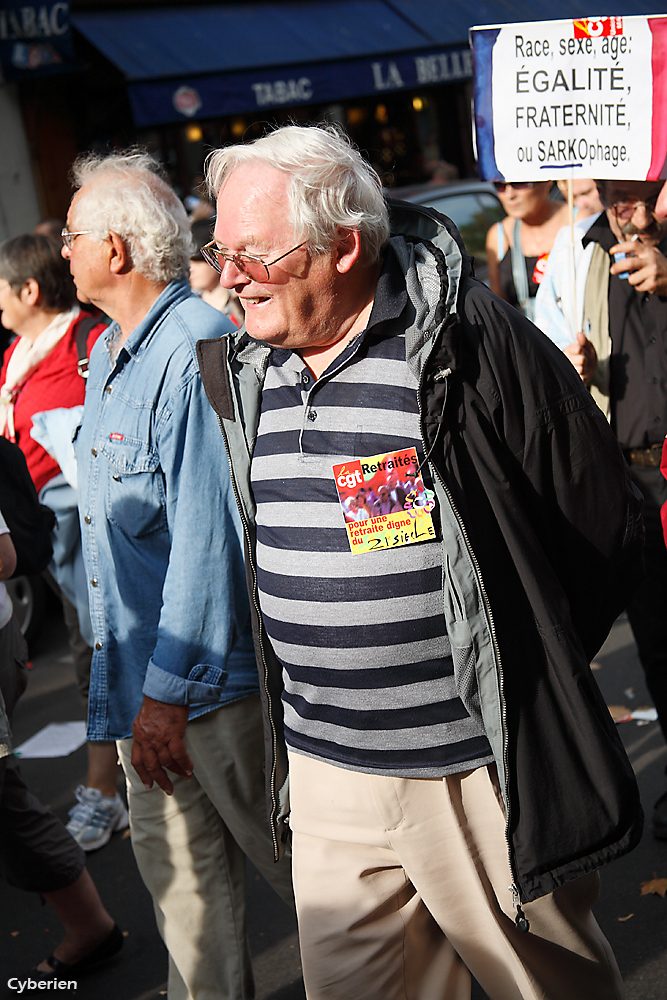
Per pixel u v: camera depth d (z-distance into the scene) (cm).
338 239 164
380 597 166
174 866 233
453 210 647
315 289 166
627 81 262
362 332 167
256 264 164
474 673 163
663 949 262
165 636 217
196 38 1023
